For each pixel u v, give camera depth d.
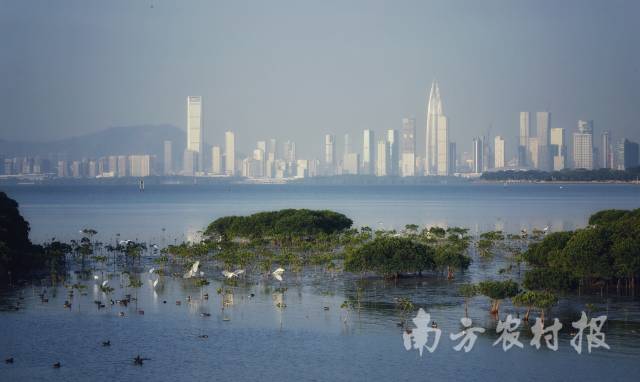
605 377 128.75
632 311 170.12
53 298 190.62
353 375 131.38
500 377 129.62
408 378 129.62
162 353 143.38
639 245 188.50
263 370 134.00
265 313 173.38
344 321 165.25
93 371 133.62
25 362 138.25
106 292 196.75
